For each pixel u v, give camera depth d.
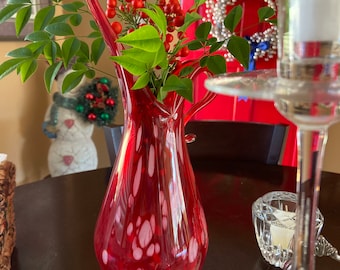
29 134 2.18
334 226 0.86
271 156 1.29
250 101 1.74
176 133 0.57
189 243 0.59
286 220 0.74
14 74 2.02
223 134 1.33
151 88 0.53
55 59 0.61
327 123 0.40
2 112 1.98
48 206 0.94
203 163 1.27
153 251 0.57
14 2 0.58
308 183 0.43
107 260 0.58
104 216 0.59
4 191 0.71
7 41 1.92
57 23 0.58
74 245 0.77
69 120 2.06
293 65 0.40
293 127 1.71
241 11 0.58
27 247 0.76
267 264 0.72
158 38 0.43
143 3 0.54
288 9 0.39
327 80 0.39
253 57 1.62
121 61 0.45
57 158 2.09
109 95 2.12
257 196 1.02
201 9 1.60
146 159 0.56
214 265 0.72
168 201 0.57
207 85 0.41
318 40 0.39
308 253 0.46
